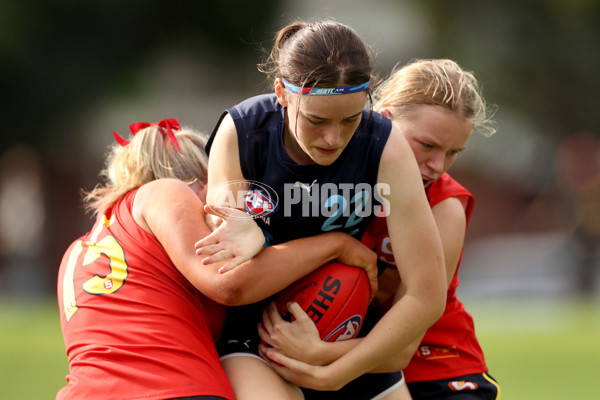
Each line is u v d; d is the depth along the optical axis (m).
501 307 57.84
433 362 14.66
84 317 12.29
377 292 14.01
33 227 85.50
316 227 12.66
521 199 90.38
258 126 12.33
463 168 90.19
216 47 74.75
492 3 78.06
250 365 12.76
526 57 78.75
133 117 80.69
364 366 12.40
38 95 66.69
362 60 11.39
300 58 11.45
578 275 64.19
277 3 71.81
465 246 88.75
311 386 12.55
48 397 23.81
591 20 80.00
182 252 12.09
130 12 67.75
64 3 64.56
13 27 63.50
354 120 11.50
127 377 11.59
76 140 72.62
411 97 13.29
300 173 12.21
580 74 80.00
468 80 13.54
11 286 75.81
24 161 87.06
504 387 26.69
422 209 12.25
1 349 33.38
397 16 90.06
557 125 83.00
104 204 13.49
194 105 85.69
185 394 11.53
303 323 12.48
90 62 68.25
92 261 12.71
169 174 13.57
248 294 12.00
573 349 34.72
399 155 12.16
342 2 93.62
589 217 65.62
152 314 12.05
